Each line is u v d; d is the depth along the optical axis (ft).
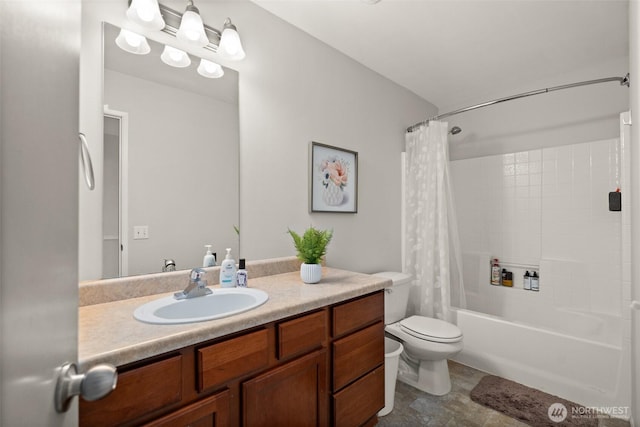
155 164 4.62
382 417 5.70
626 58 7.61
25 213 1.04
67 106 1.38
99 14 4.16
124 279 4.10
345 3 5.73
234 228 5.47
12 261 0.95
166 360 2.81
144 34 4.55
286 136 6.27
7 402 0.91
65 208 1.36
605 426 5.34
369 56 7.63
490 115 9.87
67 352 1.39
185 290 4.13
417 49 7.31
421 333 6.43
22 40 1.02
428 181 8.46
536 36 6.74
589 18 6.10
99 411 2.43
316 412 4.15
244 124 5.63
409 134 9.14
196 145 5.04
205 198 5.13
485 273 9.60
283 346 3.75
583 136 8.16
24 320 1.02
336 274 5.90
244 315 3.42
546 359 6.47
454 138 10.71
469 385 6.75
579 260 8.00
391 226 8.86
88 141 4.04
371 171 8.24
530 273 8.82
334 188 7.18
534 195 8.79
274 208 6.05
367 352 4.97
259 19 5.83
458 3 5.70
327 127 7.09
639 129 4.16
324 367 4.28
